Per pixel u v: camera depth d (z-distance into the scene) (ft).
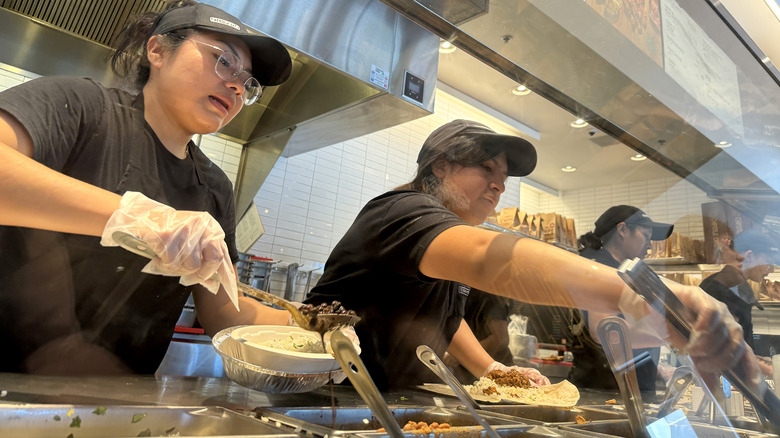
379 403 1.79
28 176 2.25
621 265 1.89
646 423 2.09
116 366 3.23
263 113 6.97
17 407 1.74
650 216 2.77
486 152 2.83
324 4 4.47
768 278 2.83
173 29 3.35
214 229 2.54
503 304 3.36
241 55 3.60
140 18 3.68
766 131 3.65
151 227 2.30
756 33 8.03
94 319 3.15
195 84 3.34
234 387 2.99
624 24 2.93
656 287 1.84
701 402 2.03
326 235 7.84
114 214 2.31
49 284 2.98
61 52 5.15
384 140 6.34
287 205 7.77
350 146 7.11
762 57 3.71
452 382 2.45
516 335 3.31
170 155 3.62
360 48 4.09
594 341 2.94
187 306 5.32
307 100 6.28
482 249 2.44
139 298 3.35
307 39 4.50
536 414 2.78
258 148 7.52
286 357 2.47
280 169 7.73
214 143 7.40
